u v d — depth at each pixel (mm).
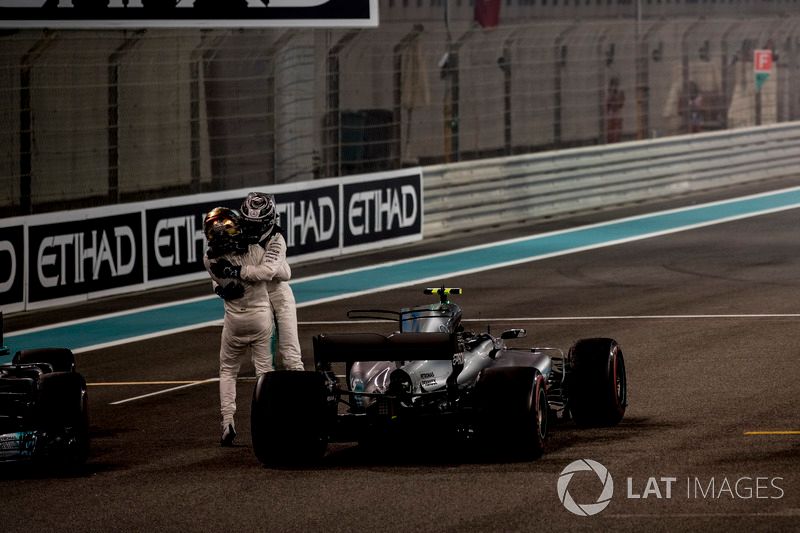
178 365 54781
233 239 39281
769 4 147500
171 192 94188
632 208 106188
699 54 122938
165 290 76125
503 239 91812
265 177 103500
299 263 83250
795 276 72375
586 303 65625
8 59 85125
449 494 32062
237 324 39562
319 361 36125
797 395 43594
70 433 36250
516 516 29922
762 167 121875
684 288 69312
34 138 86562
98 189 91062
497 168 98375
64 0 75562
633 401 43438
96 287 72625
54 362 42812
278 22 82875
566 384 40562
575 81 130250
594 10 136875
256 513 31078
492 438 34875
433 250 88125
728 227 94312
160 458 38062
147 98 92250
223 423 39688
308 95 85812
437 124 121812
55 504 32781
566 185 103438
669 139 112125
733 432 38344
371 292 72625
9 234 68062
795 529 28391
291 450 35438
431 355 35188
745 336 55312
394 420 35219
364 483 33625
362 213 87688
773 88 133625
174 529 30000
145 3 77812
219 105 101250
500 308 65125
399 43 92562
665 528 28719
